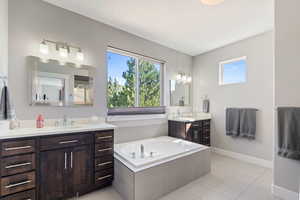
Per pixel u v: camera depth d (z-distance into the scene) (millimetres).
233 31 2941
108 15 2461
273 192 2068
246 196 2039
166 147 3135
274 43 2074
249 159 3213
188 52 4129
